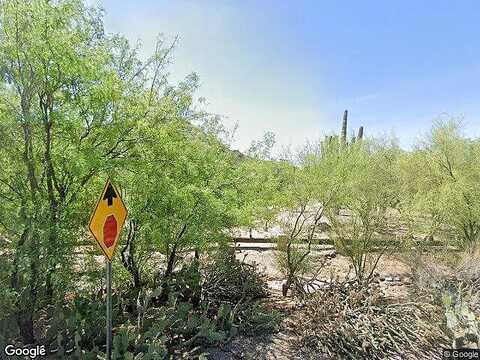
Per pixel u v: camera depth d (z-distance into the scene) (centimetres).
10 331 417
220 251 661
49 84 407
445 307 546
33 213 404
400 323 546
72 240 447
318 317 545
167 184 487
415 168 985
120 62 511
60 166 433
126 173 475
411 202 806
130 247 562
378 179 724
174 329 500
